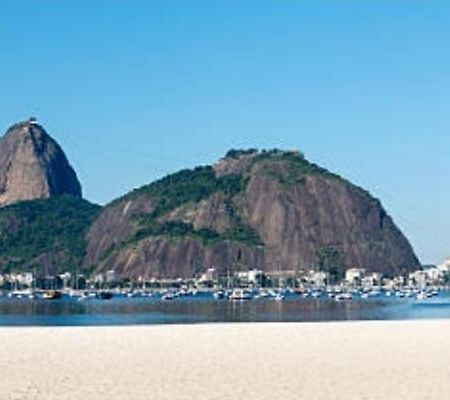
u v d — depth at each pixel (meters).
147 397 32.28
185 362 42.62
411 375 37.50
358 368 39.97
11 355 46.00
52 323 124.62
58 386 35.03
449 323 64.56
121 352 47.06
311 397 32.03
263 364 41.66
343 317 135.38
